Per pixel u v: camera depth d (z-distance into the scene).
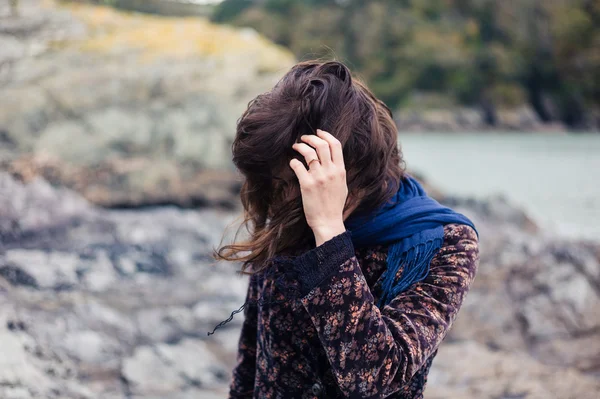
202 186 6.35
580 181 11.80
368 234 1.01
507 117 45.94
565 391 2.87
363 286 0.90
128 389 2.75
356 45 50.72
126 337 3.23
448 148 20.89
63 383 2.47
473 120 46.34
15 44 5.87
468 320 4.09
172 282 4.18
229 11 46.94
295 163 0.95
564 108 45.94
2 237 4.28
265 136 0.98
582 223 7.96
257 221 1.10
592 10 46.59
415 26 50.81
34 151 5.61
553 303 4.26
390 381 0.87
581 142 25.86
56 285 3.69
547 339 3.90
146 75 6.52
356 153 0.98
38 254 4.05
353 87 1.01
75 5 6.94
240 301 4.04
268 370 1.06
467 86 48.03
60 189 5.42
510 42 48.28
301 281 0.91
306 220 0.99
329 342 0.88
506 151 19.64
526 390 2.88
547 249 5.36
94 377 2.78
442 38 50.44
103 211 5.43
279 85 1.02
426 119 46.47
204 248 4.92
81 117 6.02
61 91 5.97
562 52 46.41
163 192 6.08
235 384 1.25
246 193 1.09
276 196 1.05
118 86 6.34
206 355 3.22
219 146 6.75
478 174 12.84
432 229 1.00
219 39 7.55
